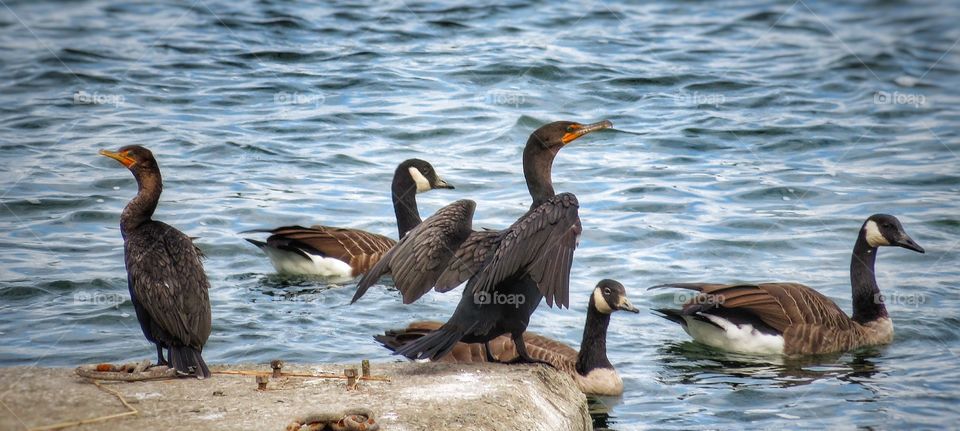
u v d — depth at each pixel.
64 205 17.47
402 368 10.27
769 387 12.44
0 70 24.67
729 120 22.86
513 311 10.30
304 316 13.86
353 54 26.38
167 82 24.25
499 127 21.72
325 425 8.27
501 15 30.36
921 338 14.28
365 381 9.66
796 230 17.44
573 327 13.96
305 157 20.30
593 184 19.33
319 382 9.66
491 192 18.64
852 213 18.17
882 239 14.65
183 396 9.09
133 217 10.42
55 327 12.86
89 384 9.31
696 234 17.12
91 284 14.31
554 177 19.66
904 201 18.75
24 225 16.58
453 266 10.12
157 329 9.94
